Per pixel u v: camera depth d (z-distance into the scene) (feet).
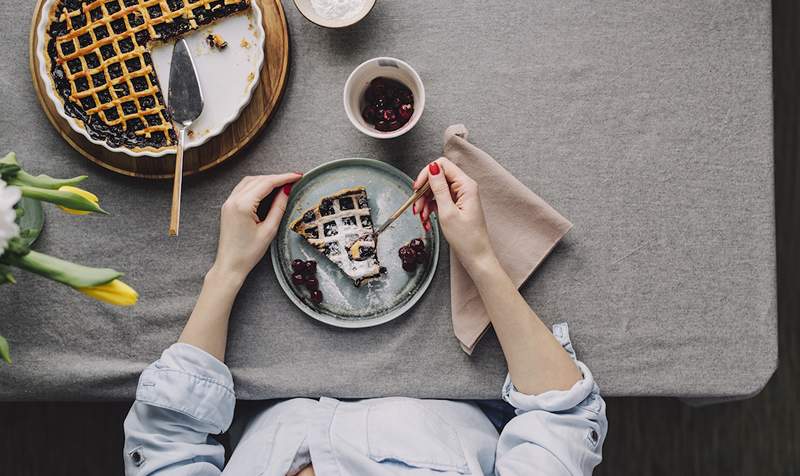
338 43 3.27
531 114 3.24
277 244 3.23
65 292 3.22
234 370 3.19
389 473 2.89
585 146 3.23
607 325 3.18
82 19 3.13
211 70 3.16
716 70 3.21
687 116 3.21
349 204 3.21
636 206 3.21
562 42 3.24
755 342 3.15
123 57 3.12
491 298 2.99
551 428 2.94
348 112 3.01
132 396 3.20
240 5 3.12
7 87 3.26
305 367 3.20
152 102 3.14
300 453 3.01
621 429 5.05
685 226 3.19
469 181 3.01
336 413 3.10
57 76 3.13
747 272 3.18
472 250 2.99
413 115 3.13
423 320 3.21
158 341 3.22
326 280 3.22
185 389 2.99
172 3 3.14
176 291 3.24
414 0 3.26
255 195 3.07
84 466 4.92
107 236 3.24
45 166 3.25
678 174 3.21
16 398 3.18
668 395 3.15
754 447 5.00
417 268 3.22
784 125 5.11
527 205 3.12
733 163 3.19
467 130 3.23
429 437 2.97
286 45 3.18
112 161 3.20
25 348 3.19
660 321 3.18
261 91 3.19
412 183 3.21
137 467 3.03
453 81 3.26
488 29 3.26
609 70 3.24
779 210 5.11
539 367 2.97
